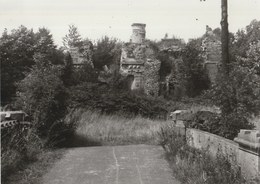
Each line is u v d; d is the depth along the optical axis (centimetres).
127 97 2173
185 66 2950
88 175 779
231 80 979
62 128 1134
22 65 2702
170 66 3114
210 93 996
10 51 2630
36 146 946
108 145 1217
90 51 2994
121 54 3066
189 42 3152
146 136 1330
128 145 1165
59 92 1111
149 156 973
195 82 2945
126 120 1780
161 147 1112
